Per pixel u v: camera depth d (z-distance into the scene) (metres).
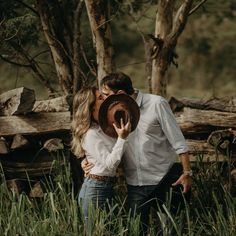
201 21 18.06
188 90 18.55
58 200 7.86
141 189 7.06
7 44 10.00
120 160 6.86
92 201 7.03
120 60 17.98
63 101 8.13
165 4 8.87
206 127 8.15
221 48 18.34
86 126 6.95
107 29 8.59
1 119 8.16
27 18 9.81
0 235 7.36
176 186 7.12
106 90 6.96
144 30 14.82
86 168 7.07
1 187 7.88
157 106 6.94
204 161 8.16
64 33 9.74
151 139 6.99
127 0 10.23
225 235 7.29
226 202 7.58
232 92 18.17
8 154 8.30
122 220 7.20
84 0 9.00
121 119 6.83
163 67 8.77
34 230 7.16
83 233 7.24
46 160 8.26
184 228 7.51
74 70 9.41
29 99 8.06
